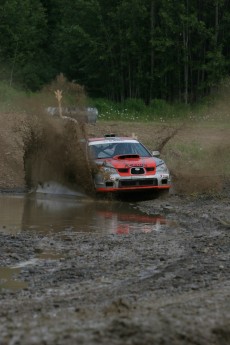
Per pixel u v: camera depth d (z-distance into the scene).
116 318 6.71
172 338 6.12
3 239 12.60
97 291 8.71
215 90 56.38
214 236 12.76
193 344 6.07
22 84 63.25
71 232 13.52
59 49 68.31
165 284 8.97
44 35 71.38
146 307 7.36
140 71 60.41
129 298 8.12
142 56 60.72
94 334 6.18
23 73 63.66
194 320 6.65
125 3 59.91
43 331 6.34
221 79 56.00
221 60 56.34
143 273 9.74
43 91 39.97
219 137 32.75
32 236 12.98
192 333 6.27
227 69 58.72
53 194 20.44
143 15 59.97
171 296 8.16
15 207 17.48
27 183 21.69
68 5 66.38
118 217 15.65
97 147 19.66
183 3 59.25
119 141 20.03
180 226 14.23
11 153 25.19
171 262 10.45
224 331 6.38
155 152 19.59
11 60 63.25
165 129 35.50
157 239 12.57
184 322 6.57
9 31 63.66
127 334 6.16
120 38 60.81
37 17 68.56
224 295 8.01
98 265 10.37
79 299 8.27
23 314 7.44
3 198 19.53
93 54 62.78
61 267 10.28
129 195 18.83
